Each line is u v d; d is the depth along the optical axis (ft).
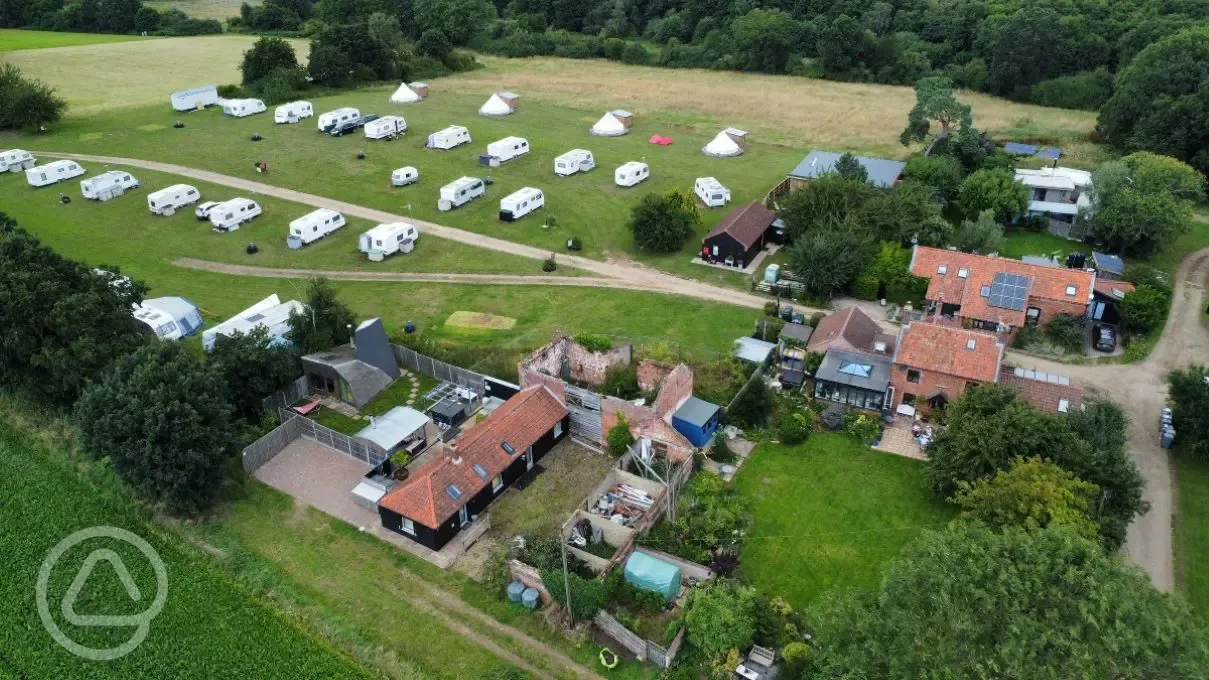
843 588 137.08
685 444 160.97
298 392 192.13
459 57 524.93
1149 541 147.74
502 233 281.33
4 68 406.62
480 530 149.48
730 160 349.00
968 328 209.67
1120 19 447.01
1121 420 162.61
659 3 589.32
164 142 370.53
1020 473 138.41
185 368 157.79
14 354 174.09
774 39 490.90
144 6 645.92
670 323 221.25
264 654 122.72
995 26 455.22
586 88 476.13
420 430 173.99
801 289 233.55
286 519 153.99
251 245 267.18
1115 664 89.25
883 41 472.44
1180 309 227.61
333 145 368.07
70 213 296.51
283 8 622.13
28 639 124.06
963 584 98.68
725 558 140.97
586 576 137.49
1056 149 340.18
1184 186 263.49
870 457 168.76
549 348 184.85
